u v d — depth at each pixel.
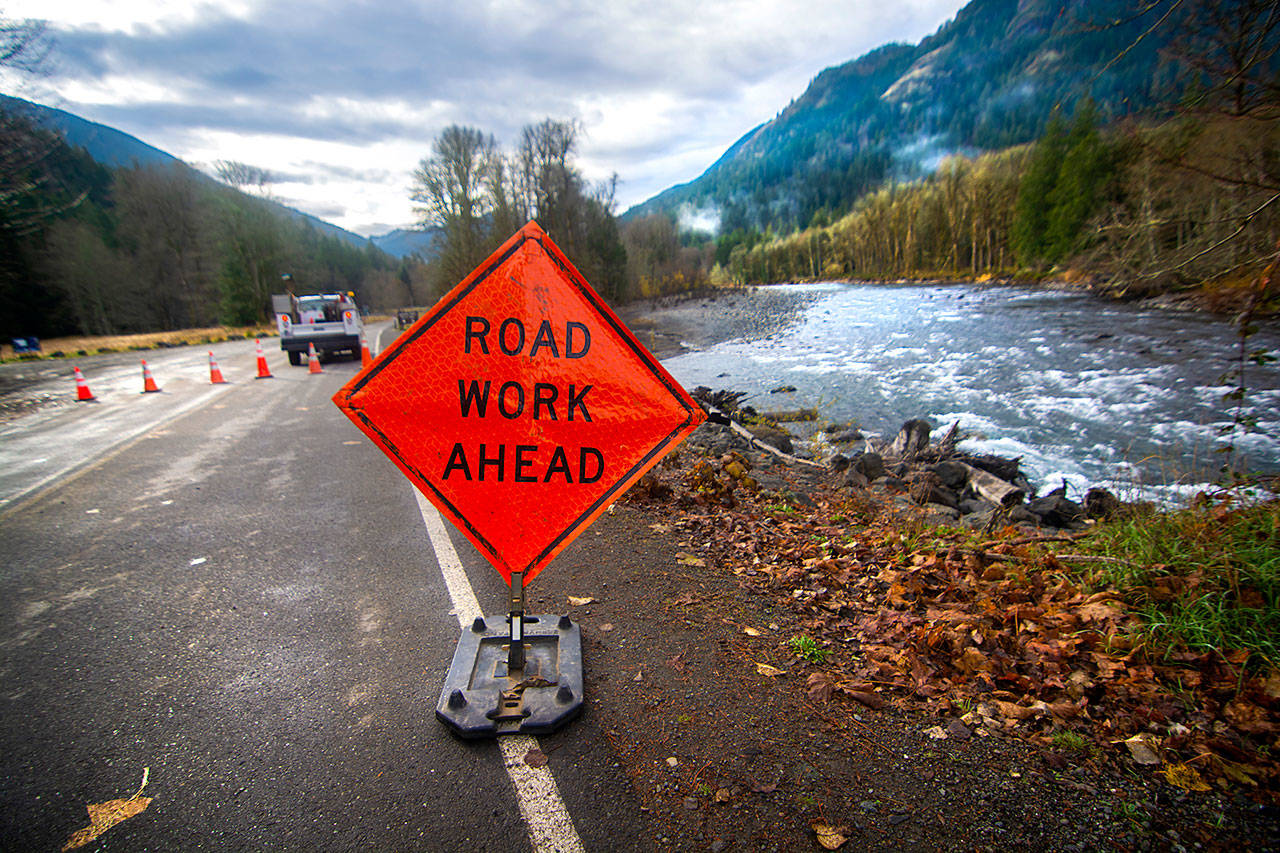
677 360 24.27
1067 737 2.25
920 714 2.44
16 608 3.36
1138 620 2.90
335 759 2.14
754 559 4.13
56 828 1.84
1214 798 1.97
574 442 2.32
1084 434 11.04
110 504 5.20
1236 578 2.89
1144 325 22.05
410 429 2.25
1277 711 2.30
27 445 7.46
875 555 4.24
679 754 2.17
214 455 6.93
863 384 16.83
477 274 2.21
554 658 2.71
